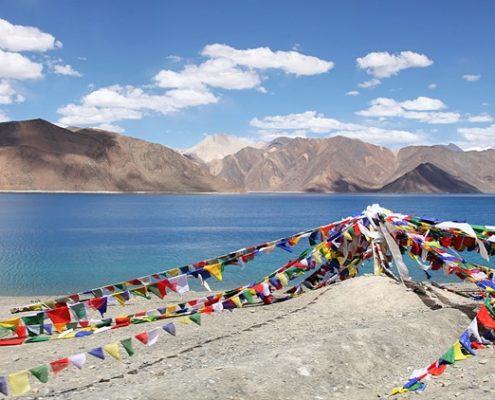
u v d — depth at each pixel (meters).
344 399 9.87
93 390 10.51
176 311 15.59
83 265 40.28
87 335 14.03
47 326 13.70
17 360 12.82
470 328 12.06
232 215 132.62
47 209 156.75
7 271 36.81
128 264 40.84
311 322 15.22
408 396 9.81
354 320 15.04
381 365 11.36
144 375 11.29
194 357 12.38
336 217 124.12
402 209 174.88
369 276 18.27
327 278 19.17
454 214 137.88
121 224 94.75
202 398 9.40
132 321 14.67
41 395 10.35
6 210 148.38
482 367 10.95
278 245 17.45
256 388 9.88
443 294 17.47
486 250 16.16
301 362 10.87
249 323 15.56
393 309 15.94
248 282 29.72
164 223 98.38
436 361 11.11
